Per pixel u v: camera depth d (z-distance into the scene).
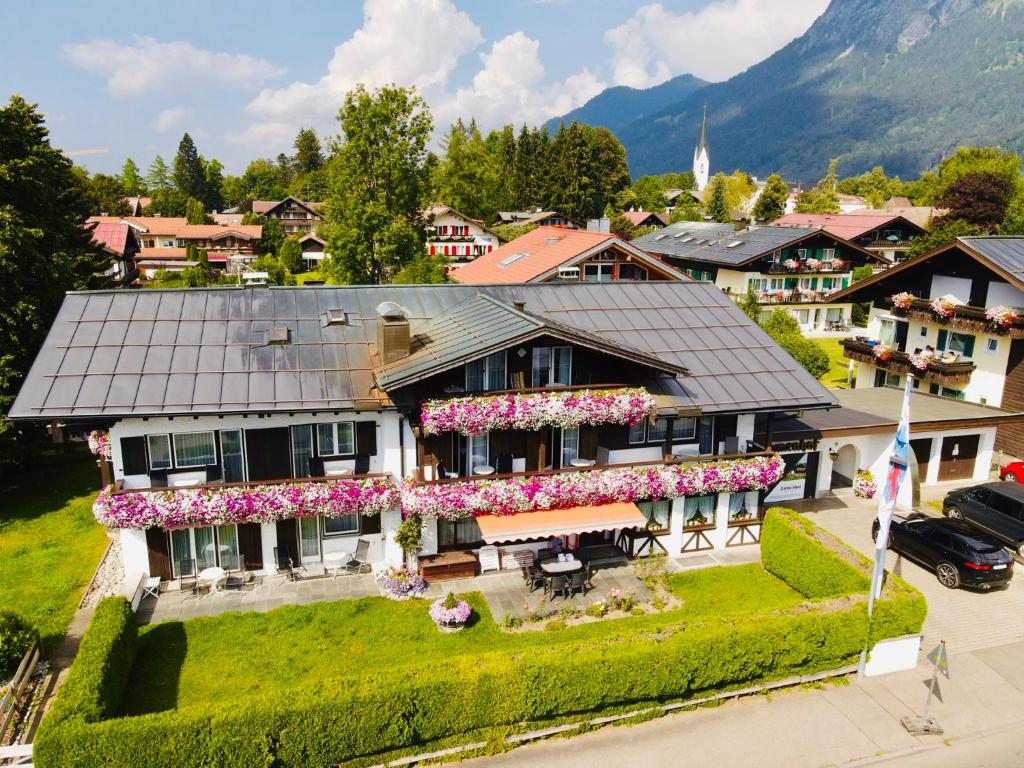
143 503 21.17
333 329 25.72
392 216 61.22
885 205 138.38
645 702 18.27
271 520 22.28
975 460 34.41
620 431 25.67
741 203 189.12
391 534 23.89
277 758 15.55
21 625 19.11
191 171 174.62
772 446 28.55
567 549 26.17
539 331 21.59
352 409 22.34
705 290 31.47
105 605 19.14
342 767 16.09
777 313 47.81
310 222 131.12
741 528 27.14
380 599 22.72
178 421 22.05
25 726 17.19
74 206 44.22
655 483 24.27
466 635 20.92
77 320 24.12
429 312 27.81
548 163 140.62
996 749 17.36
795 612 19.69
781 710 18.59
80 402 21.27
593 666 17.22
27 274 30.69
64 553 25.62
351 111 60.56
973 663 20.64
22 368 30.23
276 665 19.45
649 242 84.00
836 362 56.25
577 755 16.89
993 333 34.91
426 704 16.25
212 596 22.58
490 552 24.72
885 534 19.27
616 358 24.47
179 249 106.50
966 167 131.25
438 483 22.70
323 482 22.45
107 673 16.67
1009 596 24.22
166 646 20.16
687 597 23.44
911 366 39.34
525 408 22.50
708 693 18.80
